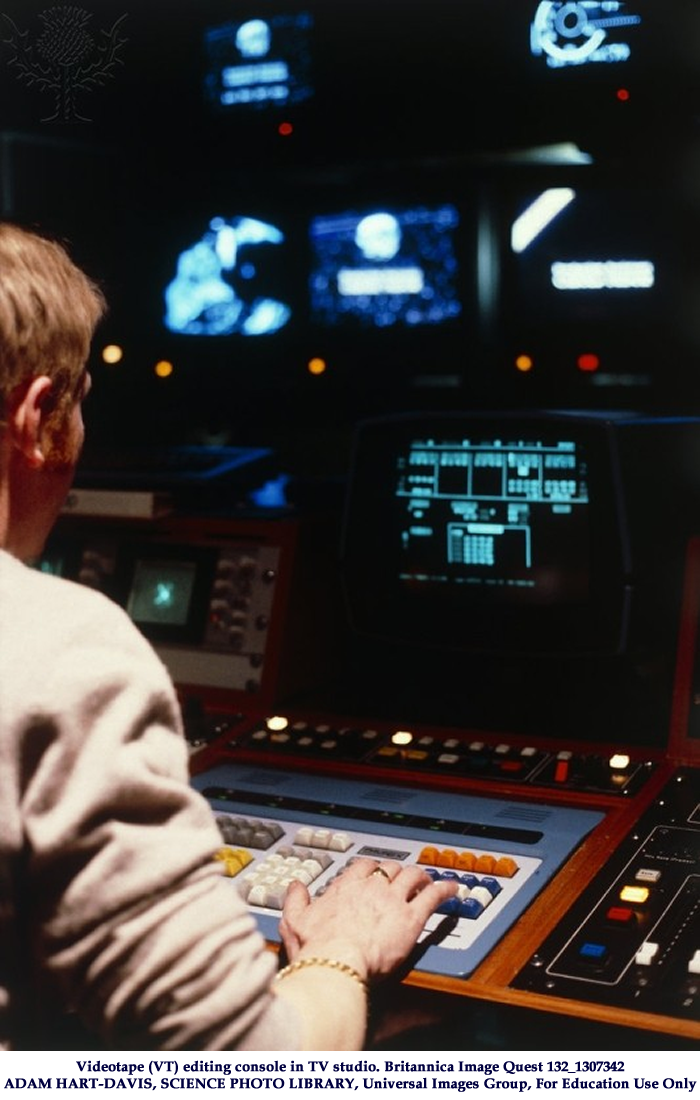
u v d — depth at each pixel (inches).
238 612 95.3
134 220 144.3
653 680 92.3
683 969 57.6
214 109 136.3
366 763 83.9
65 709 41.1
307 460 143.1
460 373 139.7
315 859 69.8
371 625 94.0
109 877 40.3
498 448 88.8
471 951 59.7
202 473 104.4
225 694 94.2
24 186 149.2
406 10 125.7
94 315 49.6
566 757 81.8
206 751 86.9
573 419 85.5
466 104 125.3
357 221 139.6
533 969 58.5
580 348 134.6
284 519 96.6
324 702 94.6
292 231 141.8
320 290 142.5
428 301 139.0
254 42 133.0
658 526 88.9
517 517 88.9
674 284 130.1
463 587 91.2
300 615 95.7
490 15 121.8
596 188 130.2
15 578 44.6
